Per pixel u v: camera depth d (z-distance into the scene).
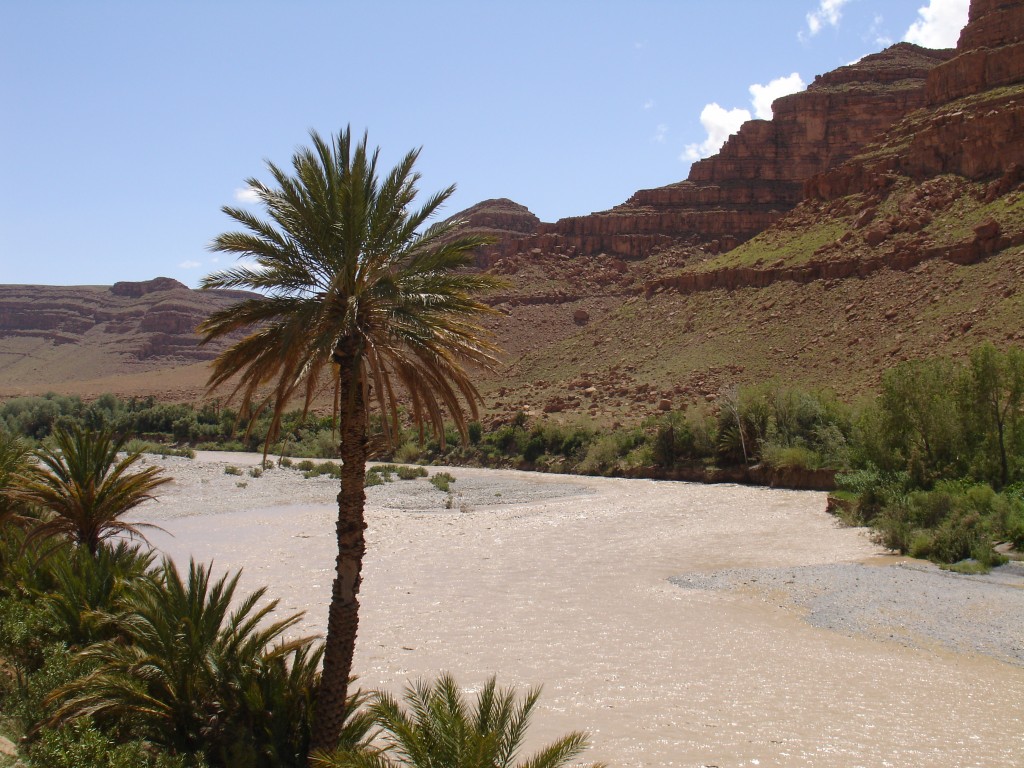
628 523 36.44
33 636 13.45
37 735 10.45
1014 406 34.66
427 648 17.72
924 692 14.56
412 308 11.36
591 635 18.61
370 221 11.20
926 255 71.06
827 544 30.02
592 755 12.10
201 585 11.79
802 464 47.91
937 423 35.75
